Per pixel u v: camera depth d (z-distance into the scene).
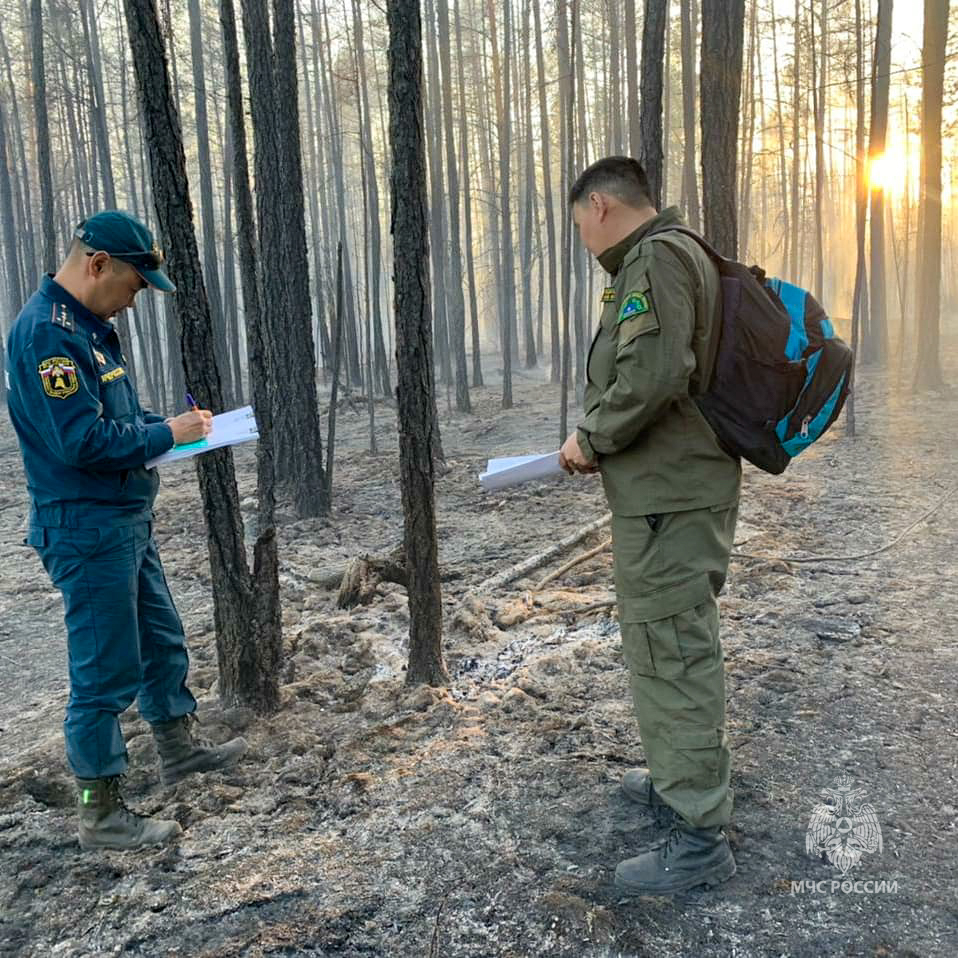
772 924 2.05
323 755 3.03
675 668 2.13
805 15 14.70
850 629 3.85
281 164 7.27
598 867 2.28
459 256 14.20
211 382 3.11
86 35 12.59
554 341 16.94
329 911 2.16
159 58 2.88
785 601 4.29
